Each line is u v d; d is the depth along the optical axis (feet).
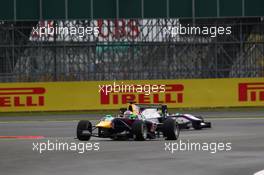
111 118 192.75
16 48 377.50
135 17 374.63
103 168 125.59
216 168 124.57
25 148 170.71
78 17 375.04
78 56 378.32
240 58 381.40
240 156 146.51
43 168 126.31
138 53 380.78
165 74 380.17
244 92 356.38
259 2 377.91
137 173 117.80
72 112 360.89
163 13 375.45
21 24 387.14
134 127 186.60
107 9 375.04
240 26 376.68
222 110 356.38
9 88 354.33
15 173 118.83
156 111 203.00
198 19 390.01
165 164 131.64
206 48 379.55
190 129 236.63
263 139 190.70
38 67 377.91
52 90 355.77
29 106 354.95
